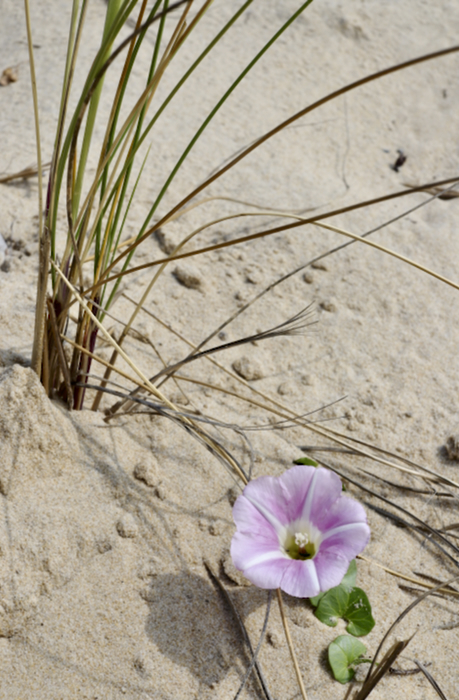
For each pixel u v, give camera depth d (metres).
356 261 0.72
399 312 0.69
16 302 0.65
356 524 0.55
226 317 0.68
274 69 0.93
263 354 0.67
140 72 0.85
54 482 0.58
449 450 0.63
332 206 0.75
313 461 0.61
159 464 0.60
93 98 0.55
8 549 0.56
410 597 0.58
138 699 0.54
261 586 0.54
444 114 0.93
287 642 0.55
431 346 0.68
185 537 0.58
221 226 0.73
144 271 0.69
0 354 0.61
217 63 0.92
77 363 0.59
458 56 1.02
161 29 0.55
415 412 0.65
